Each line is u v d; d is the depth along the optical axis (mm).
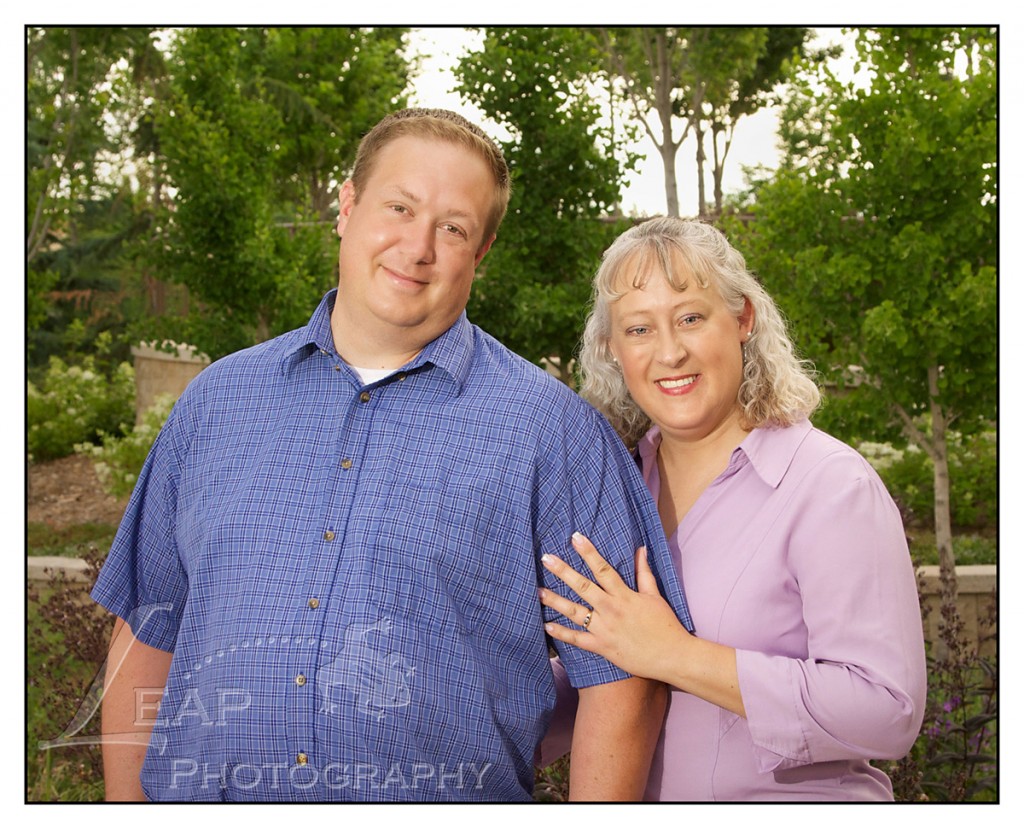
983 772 3438
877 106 4375
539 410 1823
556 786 3109
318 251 5824
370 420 1840
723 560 1925
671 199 6398
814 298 4586
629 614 1815
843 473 1856
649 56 6422
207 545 1841
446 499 1771
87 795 3088
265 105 6109
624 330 1972
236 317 5902
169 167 5840
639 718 1875
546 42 4996
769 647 1873
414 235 1794
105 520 7781
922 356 4551
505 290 5035
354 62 7496
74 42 7609
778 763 1797
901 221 4508
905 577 1832
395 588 1743
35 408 9664
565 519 1822
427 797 1752
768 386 1995
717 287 1942
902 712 1746
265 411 1900
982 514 6371
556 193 5105
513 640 1827
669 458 2125
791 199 4621
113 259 11031
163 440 1980
